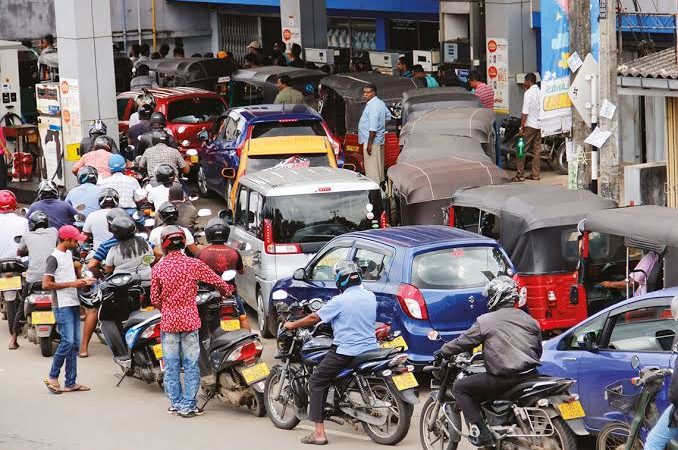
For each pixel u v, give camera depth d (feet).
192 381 49.37
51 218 63.87
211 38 175.32
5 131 104.68
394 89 96.84
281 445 45.11
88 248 63.05
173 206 57.11
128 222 54.90
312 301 46.29
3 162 96.12
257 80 111.65
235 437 46.44
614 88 70.08
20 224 62.44
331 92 100.63
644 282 51.01
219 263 54.19
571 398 38.70
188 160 97.04
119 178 68.85
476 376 39.93
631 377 40.37
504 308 40.06
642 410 36.99
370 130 88.58
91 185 67.41
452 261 50.93
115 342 53.93
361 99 94.94
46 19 163.12
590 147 71.67
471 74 99.91
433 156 76.54
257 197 63.36
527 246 55.11
